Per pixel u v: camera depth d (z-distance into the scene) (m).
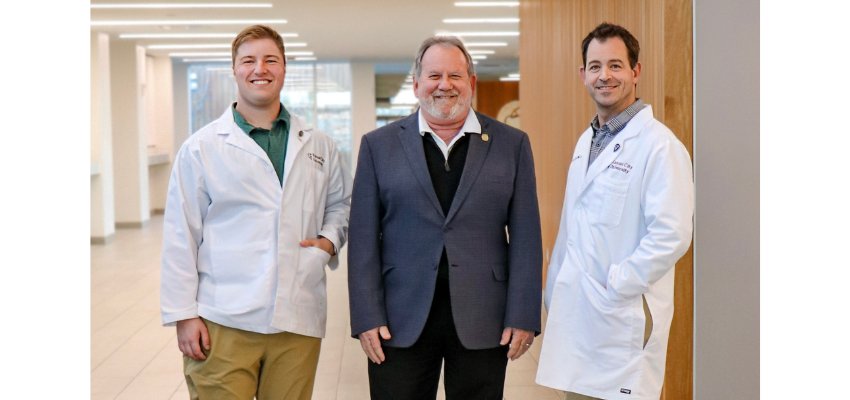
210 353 2.80
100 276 9.03
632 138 2.68
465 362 2.76
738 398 3.70
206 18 10.64
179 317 2.76
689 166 2.61
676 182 2.55
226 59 16.61
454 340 2.75
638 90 4.22
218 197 2.77
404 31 12.34
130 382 5.04
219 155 2.78
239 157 2.78
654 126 2.66
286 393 2.87
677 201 2.54
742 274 3.68
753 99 3.64
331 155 3.01
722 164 3.67
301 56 16.77
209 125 2.85
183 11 10.01
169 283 2.78
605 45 2.71
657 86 3.91
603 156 2.73
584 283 2.74
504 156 2.75
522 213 2.76
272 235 2.78
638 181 2.64
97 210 11.82
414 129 2.76
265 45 2.76
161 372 5.24
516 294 2.71
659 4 3.87
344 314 6.99
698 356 3.71
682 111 3.80
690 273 3.83
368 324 2.72
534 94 7.21
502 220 2.78
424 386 2.82
